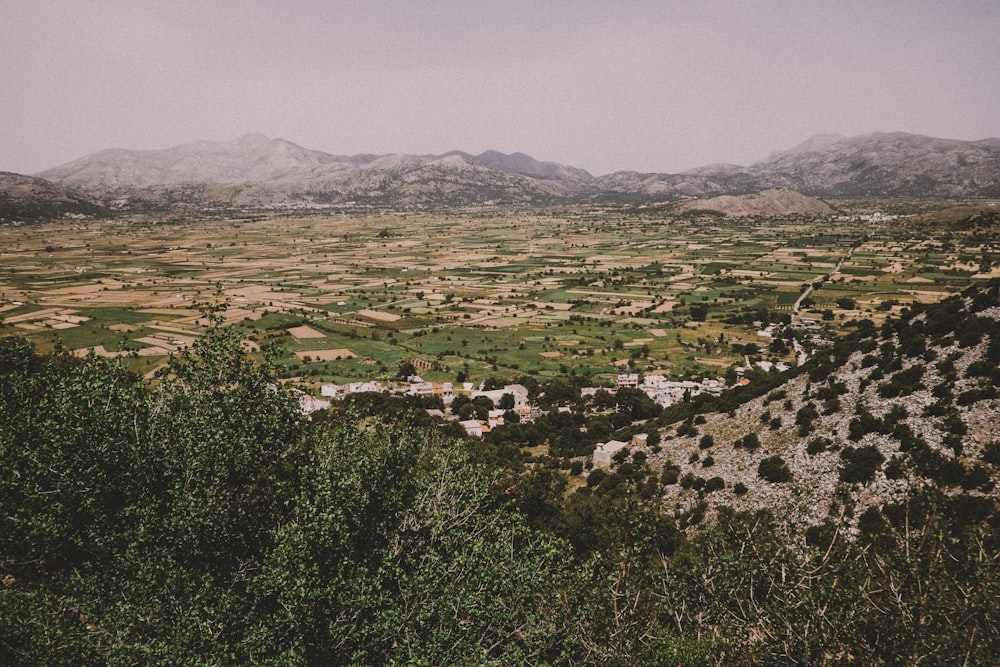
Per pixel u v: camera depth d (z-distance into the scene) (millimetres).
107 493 23062
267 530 23484
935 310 62625
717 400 82625
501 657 19812
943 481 41469
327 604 19266
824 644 17875
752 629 20359
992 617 15938
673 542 39281
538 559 22922
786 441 56719
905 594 17703
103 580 20984
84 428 23125
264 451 25797
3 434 23875
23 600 20266
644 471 63969
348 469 24312
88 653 19406
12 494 23062
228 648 18891
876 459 47062
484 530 24828
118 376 27031
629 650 20547
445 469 26703
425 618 20172
